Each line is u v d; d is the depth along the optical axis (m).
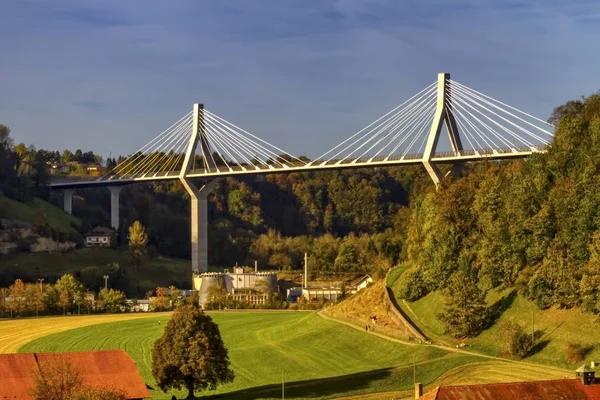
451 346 185.38
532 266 189.75
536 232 186.75
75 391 134.62
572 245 180.25
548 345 168.38
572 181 187.50
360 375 170.00
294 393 162.38
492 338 181.50
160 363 165.12
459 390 110.75
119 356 154.25
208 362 163.75
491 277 197.50
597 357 158.00
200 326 166.75
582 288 169.75
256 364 199.12
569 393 111.62
